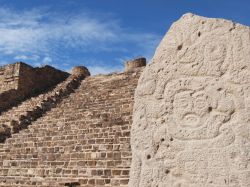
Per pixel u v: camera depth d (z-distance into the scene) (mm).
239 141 3957
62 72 25797
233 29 4270
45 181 12430
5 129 16688
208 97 4230
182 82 4422
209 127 4152
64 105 19328
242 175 3863
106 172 11258
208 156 4078
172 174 4238
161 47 4676
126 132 12891
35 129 16625
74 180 11711
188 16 4582
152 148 4430
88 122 15438
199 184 4055
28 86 22969
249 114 3973
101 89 20453
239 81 4102
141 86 4695
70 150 13375
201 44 4398
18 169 13719
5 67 23297
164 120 4438
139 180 4418
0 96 21062
